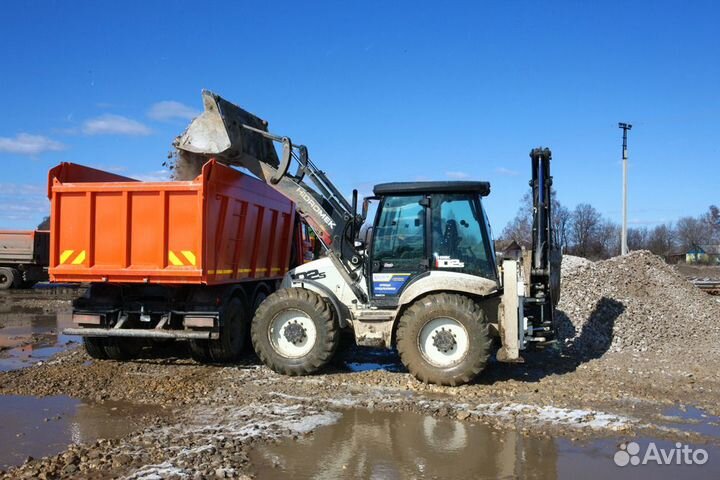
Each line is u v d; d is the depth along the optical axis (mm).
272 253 10648
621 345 9625
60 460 4828
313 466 4820
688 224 75250
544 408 6379
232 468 4719
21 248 22781
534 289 8172
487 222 7926
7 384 7383
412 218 7941
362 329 7953
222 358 8523
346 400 6715
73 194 7977
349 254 8289
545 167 8469
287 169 8719
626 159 38250
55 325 13234
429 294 7602
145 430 5648
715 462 4945
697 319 11344
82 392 7051
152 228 7785
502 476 4664
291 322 7898
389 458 5008
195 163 9008
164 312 8148
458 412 6141
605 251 54844
